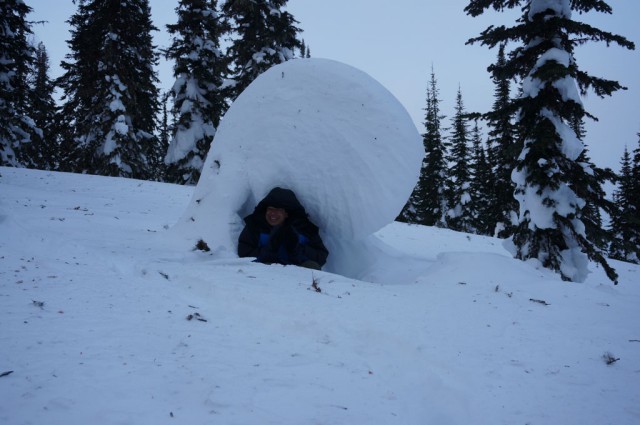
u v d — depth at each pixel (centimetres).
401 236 1173
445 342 242
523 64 771
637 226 680
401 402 180
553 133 677
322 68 539
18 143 1900
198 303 305
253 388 175
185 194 1375
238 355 212
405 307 304
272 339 241
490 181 2283
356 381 195
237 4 1908
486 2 798
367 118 511
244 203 571
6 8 1736
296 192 548
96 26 1936
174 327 245
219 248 525
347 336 247
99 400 154
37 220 607
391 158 508
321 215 557
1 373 167
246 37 2016
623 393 192
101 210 885
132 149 1980
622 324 289
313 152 526
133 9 2011
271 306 285
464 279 394
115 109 1859
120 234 577
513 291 357
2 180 1207
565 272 680
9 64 1766
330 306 290
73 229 580
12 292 275
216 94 2109
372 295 330
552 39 728
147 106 2289
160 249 496
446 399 188
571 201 673
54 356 188
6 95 1709
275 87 554
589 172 681
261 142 549
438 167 2948
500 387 195
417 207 3056
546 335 262
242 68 2075
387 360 222
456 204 2797
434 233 1324
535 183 691
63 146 2227
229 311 290
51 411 143
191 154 2080
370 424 158
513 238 760
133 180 1570
